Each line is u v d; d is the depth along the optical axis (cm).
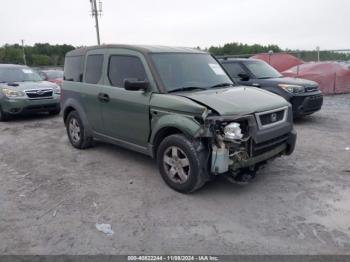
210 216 388
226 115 400
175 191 456
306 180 487
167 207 412
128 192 458
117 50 554
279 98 487
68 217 391
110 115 556
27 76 1102
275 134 441
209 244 333
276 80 885
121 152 643
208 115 403
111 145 692
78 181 502
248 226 364
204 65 554
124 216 391
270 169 532
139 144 516
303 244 329
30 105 987
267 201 422
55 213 401
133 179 504
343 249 320
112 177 515
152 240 341
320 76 1484
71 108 666
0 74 1060
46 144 722
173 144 440
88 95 599
